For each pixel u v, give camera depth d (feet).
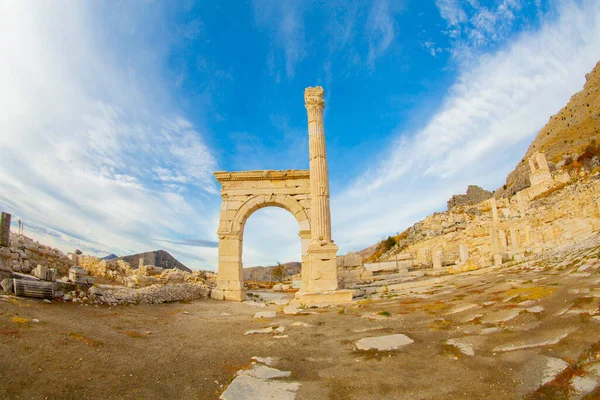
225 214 73.82
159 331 32.65
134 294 48.57
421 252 103.65
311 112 66.28
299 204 73.15
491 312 31.94
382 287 62.34
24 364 19.30
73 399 16.76
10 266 40.70
